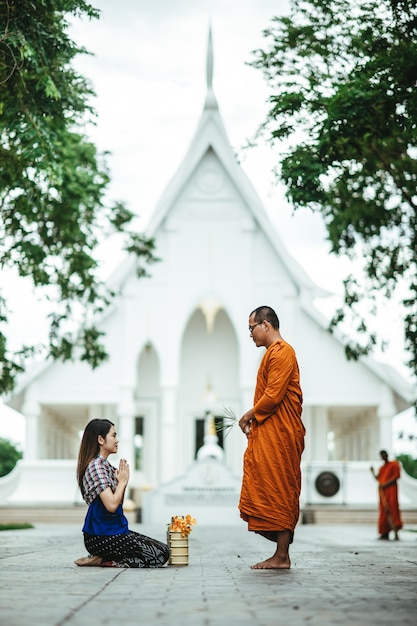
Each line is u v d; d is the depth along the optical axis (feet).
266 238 133.80
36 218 75.00
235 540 65.92
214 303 132.98
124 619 18.95
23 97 57.06
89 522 32.30
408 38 48.14
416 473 244.22
